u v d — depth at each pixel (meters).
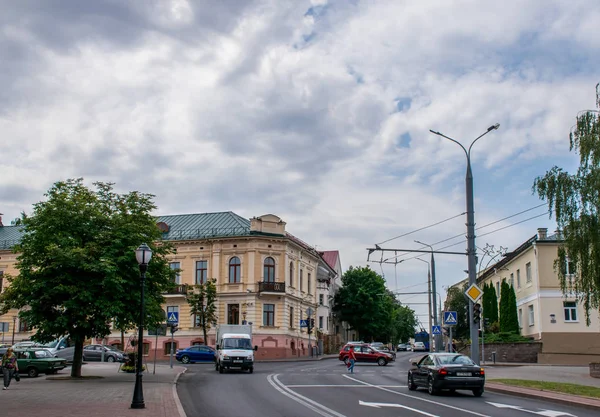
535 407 19.64
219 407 19.55
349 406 19.80
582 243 29.52
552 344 49.22
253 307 61.44
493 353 48.62
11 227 73.62
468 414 17.67
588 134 29.56
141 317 18.91
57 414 16.20
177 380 30.84
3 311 30.61
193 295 59.28
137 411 17.17
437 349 49.69
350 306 85.81
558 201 30.12
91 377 31.20
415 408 19.23
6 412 16.59
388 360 51.41
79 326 29.70
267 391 25.20
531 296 52.50
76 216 30.30
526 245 53.09
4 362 25.44
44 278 29.30
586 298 30.09
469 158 30.14
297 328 66.00
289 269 65.06
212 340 61.72
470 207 29.69
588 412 18.41
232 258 63.25
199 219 68.31
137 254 19.52
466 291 29.11
